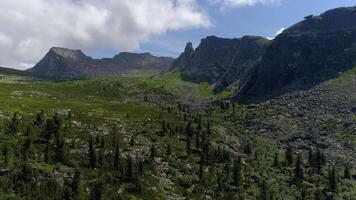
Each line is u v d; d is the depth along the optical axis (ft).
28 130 474.08
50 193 374.84
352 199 489.67
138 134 558.15
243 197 453.58
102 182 406.21
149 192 417.69
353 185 525.75
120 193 401.49
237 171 486.38
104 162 446.19
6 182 375.86
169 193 429.38
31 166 405.39
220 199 440.45
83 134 507.71
